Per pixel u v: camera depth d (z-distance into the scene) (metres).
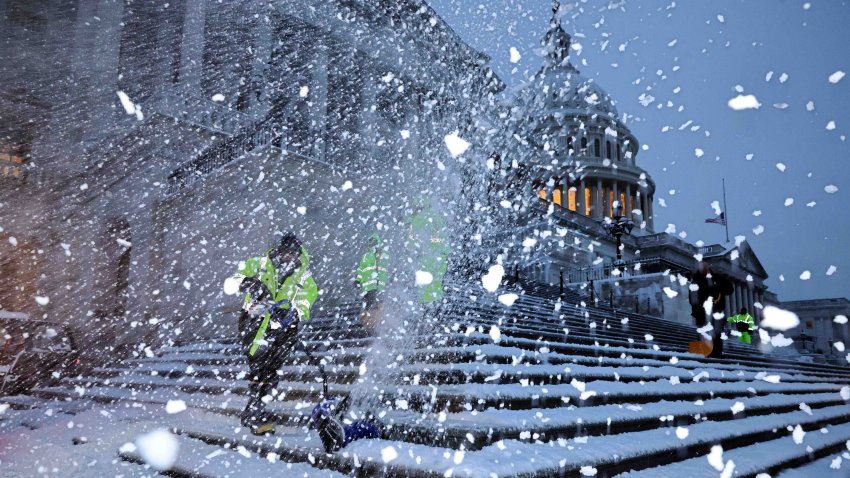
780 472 4.25
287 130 16.77
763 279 48.50
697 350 7.67
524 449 3.21
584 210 50.75
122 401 6.89
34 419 6.05
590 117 51.44
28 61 17.42
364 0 19.59
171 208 16.12
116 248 16.75
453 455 3.00
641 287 19.53
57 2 17.97
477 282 11.31
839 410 7.88
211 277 13.97
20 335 9.99
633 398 4.97
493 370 4.38
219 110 17.41
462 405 3.79
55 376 9.40
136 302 15.51
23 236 16.11
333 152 17.50
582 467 3.09
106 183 17.00
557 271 28.56
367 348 5.92
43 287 15.93
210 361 8.25
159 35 18.00
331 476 3.18
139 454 4.00
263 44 18.77
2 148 16.61
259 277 4.39
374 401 4.32
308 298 4.54
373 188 15.30
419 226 5.73
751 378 8.27
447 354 4.76
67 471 3.79
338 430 3.35
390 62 18.72
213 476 3.30
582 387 3.03
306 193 14.45
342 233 14.84
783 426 5.58
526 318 9.01
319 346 7.02
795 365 13.51
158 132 17.00
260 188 13.69
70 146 17.20
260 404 4.18
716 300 7.61
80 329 15.13
